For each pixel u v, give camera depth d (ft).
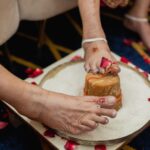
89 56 2.98
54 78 3.16
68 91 3.05
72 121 2.65
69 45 4.60
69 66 3.29
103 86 2.77
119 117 2.84
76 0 3.89
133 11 4.61
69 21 5.00
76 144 2.68
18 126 3.53
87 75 2.88
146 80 3.15
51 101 2.66
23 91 2.65
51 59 4.37
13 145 3.38
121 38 4.73
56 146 2.67
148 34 4.57
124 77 3.17
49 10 3.74
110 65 2.84
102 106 2.67
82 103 2.67
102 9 5.17
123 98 3.00
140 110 2.90
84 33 3.10
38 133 2.78
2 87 2.63
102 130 2.72
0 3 3.18
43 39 4.47
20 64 4.30
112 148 2.67
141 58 4.42
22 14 3.64
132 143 3.37
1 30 3.37
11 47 4.56
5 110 3.67
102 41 3.04
